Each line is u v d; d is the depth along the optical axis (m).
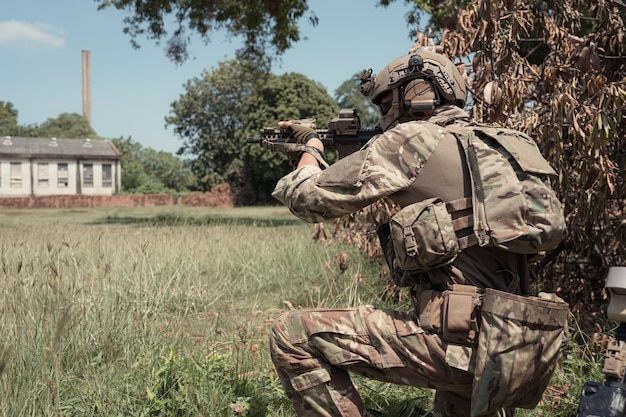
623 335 1.90
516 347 1.92
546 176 2.07
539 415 2.99
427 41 4.13
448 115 2.24
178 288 5.42
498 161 2.01
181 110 53.34
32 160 50.31
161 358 3.45
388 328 2.11
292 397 2.28
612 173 3.61
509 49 3.89
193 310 5.28
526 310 1.94
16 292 4.42
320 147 2.47
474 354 2.00
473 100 4.23
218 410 2.96
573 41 4.01
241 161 47.72
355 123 2.50
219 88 52.47
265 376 3.41
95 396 3.09
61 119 81.06
